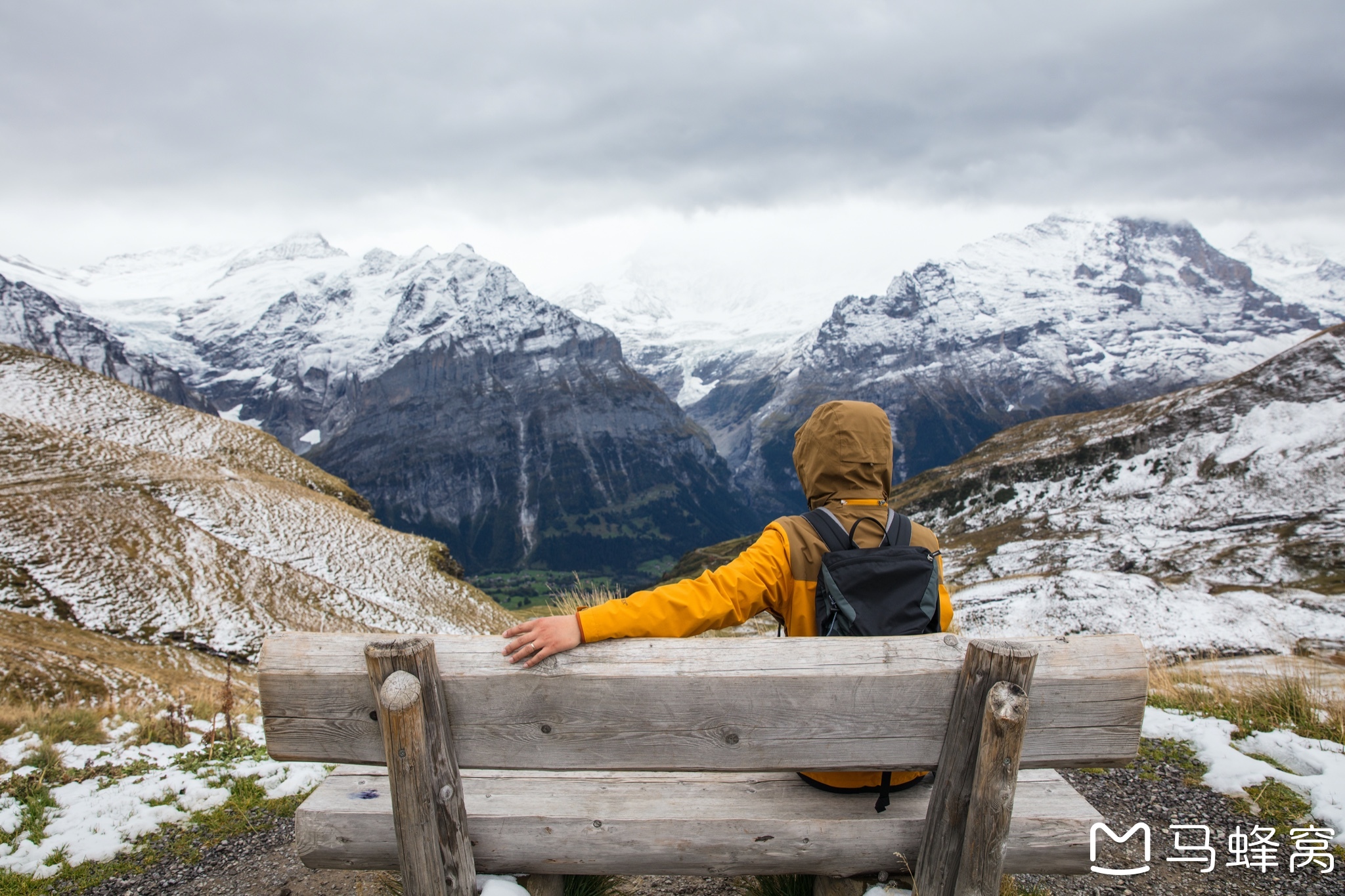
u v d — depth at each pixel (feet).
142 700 53.42
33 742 23.63
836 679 7.68
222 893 13.23
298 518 235.61
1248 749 17.79
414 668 7.54
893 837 8.64
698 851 8.71
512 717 7.86
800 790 9.45
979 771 7.32
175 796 18.33
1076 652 7.84
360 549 229.86
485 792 9.52
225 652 143.33
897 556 8.74
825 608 8.71
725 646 7.88
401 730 7.40
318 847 9.00
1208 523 207.00
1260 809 14.76
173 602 156.46
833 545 8.97
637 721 7.78
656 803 9.12
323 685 7.93
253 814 16.96
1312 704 20.83
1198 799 15.43
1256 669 32.24
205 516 213.66
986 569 214.07
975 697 7.43
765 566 8.86
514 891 8.38
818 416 10.02
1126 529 216.13
